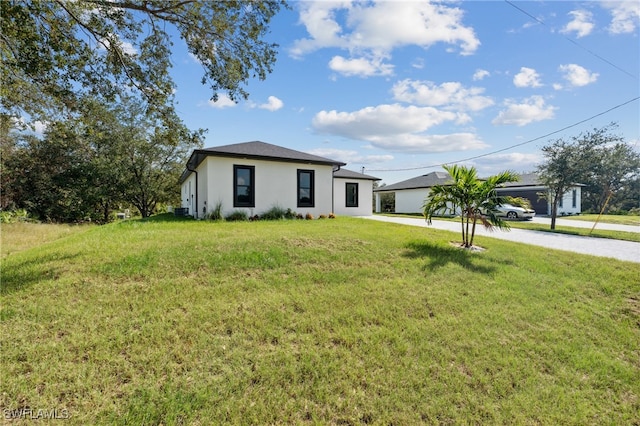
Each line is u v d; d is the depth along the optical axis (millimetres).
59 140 16625
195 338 2742
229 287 3846
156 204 23938
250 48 7164
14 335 2621
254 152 11578
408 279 4574
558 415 2201
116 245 5484
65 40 5574
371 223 10516
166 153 21141
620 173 28438
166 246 5344
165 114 7059
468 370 2611
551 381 2578
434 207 7062
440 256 5812
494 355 2850
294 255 5199
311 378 2357
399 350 2807
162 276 4059
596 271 5410
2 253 6234
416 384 2379
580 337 3299
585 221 17109
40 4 4957
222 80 7328
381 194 28656
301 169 12500
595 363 2865
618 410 2324
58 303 3209
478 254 6258
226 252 5082
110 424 1836
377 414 2072
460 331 3209
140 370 2307
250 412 2002
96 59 6332
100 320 2928
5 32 4934
